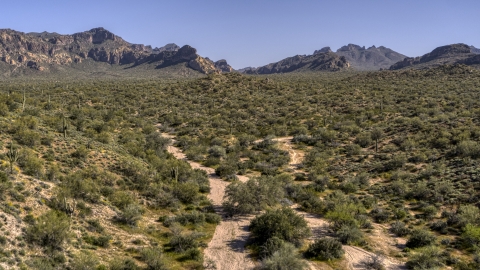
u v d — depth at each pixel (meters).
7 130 36.56
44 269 17.89
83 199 27.95
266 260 22.84
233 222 32.09
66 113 71.19
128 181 35.25
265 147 65.69
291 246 24.73
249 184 36.16
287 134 75.94
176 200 34.81
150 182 36.66
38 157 32.75
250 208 33.81
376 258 24.34
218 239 28.25
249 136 70.06
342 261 24.75
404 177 44.78
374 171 49.25
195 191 36.81
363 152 59.19
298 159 59.09
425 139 58.72
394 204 36.69
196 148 62.06
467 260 24.59
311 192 40.19
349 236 28.02
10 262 17.38
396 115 79.38
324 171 50.12
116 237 25.17
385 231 30.59
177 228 28.00
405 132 65.06
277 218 28.38
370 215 34.22
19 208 22.30
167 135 77.25
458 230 29.52
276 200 37.06
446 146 52.56
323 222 32.91
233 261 24.39
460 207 32.47
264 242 26.55
